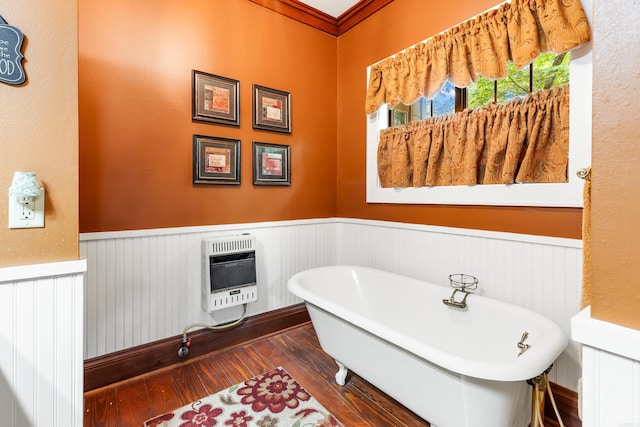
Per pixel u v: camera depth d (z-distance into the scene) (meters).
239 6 2.22
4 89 0.85
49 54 0.92
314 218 2.67
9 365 0.87
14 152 0.87
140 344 1.86
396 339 1.23
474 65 1.76
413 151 2.18
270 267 2.41
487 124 1.77
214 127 2.12
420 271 2.13
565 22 1.41
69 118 0.95
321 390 1.70
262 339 2.30
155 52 1.88
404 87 2.15
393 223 2.31
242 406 1.57
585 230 0.83
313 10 2.57
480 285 1.81
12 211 0.87
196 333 2.05
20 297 0.88
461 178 1.89
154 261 1.90
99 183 1.72
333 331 1.65
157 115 1.89
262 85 2.35
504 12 1.63
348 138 2.70
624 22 0.56
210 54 2.09
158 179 1.90
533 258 1.59
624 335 0.56
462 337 1.64
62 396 0.95
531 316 1.38
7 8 0.85
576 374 1.45
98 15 1.70
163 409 1.55
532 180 1.60
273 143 2.41
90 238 1.68
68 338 0.96
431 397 1.21
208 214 2.11
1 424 0.86
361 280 2.20
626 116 0.56
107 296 1.75
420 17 2.10
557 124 1.52
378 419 1.48
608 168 0.58
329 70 2.74
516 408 1.13
